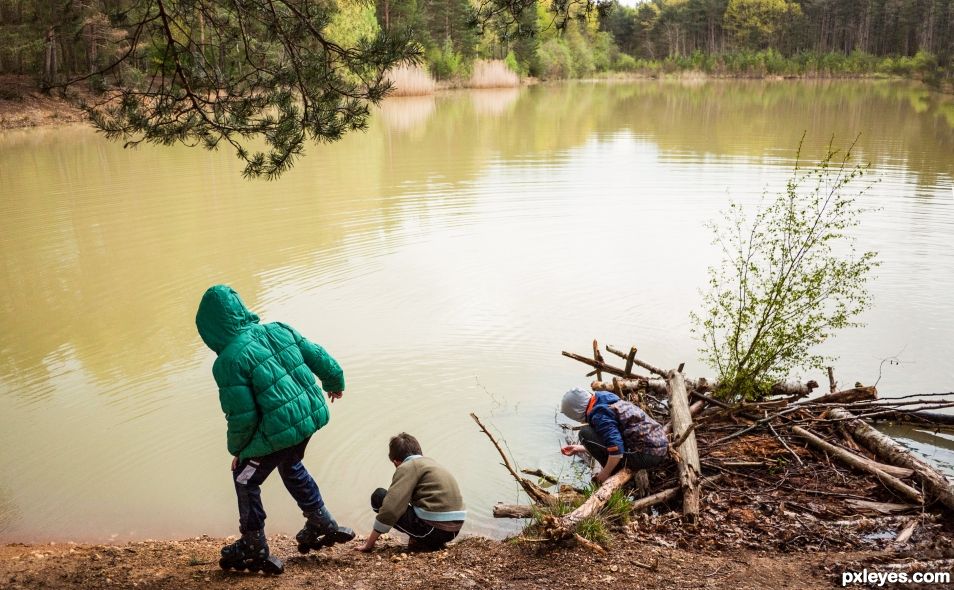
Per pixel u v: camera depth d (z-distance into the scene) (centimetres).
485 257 1138
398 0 4441
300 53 521
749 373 614
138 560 422
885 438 530
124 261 1150
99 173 1997
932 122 3108
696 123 3244
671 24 11988
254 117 538
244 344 362
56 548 457
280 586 375
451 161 2158
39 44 3053
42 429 630
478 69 6606
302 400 374
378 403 660
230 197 1641
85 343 828
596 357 693
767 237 1192
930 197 1491
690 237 1236
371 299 945
